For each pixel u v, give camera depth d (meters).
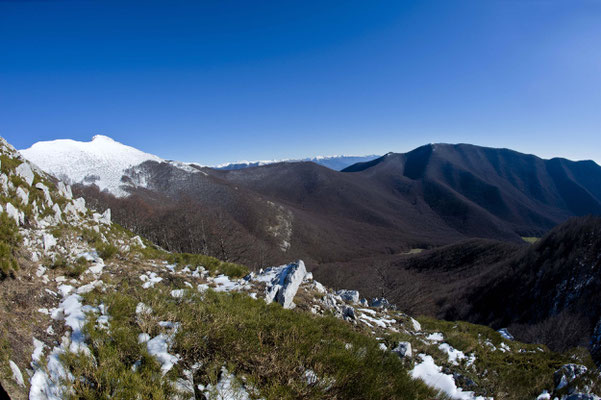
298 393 4.06
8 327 3.71
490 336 12.94
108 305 4.95
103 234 10.04
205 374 4.03
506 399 7.00
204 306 5.73
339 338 6.70
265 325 5.70
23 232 6.65
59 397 3.15
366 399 4.44
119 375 3.47
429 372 7.50
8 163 8.44
